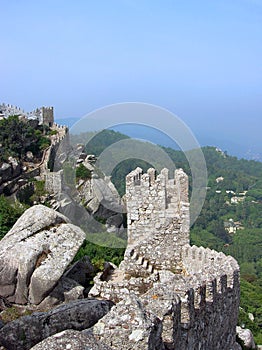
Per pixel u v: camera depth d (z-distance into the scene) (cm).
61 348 745
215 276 1460
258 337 3025
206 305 1366
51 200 3694
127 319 813
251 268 6656
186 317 1141
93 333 807
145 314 837
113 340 795
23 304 1598
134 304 845
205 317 1350
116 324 809
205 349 1353
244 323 3400
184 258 1939
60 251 1652
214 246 5719
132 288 1761
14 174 4591
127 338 793
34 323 1209
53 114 6556
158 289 1037
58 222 1734
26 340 1184
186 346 1130
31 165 4919
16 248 1630
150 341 801
